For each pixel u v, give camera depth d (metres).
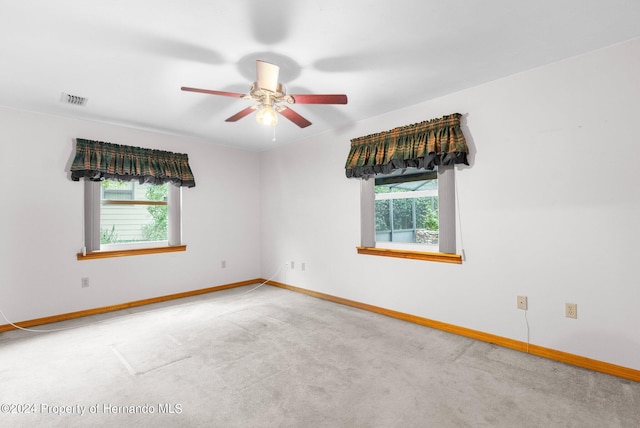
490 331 2.76
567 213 2.38
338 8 1.75
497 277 2.72
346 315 3.54
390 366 2.34
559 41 2.13
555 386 2.05
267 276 5.18
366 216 3.73
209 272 4.66
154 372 2.27
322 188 4.26
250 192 5.18
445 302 3.05
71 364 2.39
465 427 1.67
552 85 2.43
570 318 2.36
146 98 2.99
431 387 2.05
